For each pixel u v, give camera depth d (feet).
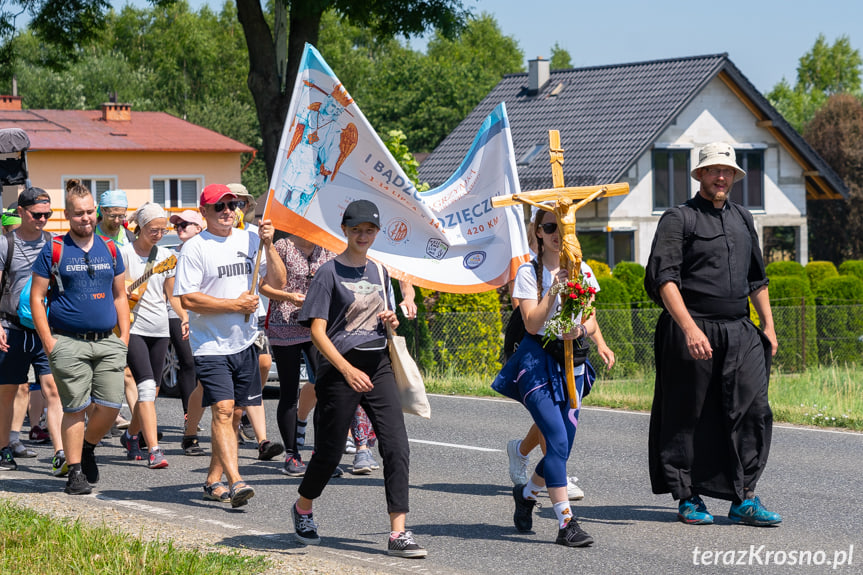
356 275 22.02
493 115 31.96
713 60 133.18
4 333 30.94
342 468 33.04
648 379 58.44
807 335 70.95
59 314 28.04
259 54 77.61
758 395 24.93
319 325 21.61
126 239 34.22
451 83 260.42
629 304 67.41
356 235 21.93
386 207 30.48
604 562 22.04
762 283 25.64
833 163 175.32
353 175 29.91
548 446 23.17
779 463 33.65
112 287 28.86
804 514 26.50
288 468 31.60
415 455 35.04
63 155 147.74
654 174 131.13
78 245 28.19
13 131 66.28
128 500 27.73
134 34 282.77
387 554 22.36
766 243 145.28
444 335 61.67
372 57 316.81
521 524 24.62
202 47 277.44
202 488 29.60
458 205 31.71
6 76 99.19
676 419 25.08
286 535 23.80
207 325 26.73
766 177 140.15
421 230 30.81
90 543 21.18
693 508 25.39
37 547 21.07
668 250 24.88
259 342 27.68
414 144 256.32
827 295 73.77
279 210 29.25
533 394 23.04
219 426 26.48
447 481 30.76
